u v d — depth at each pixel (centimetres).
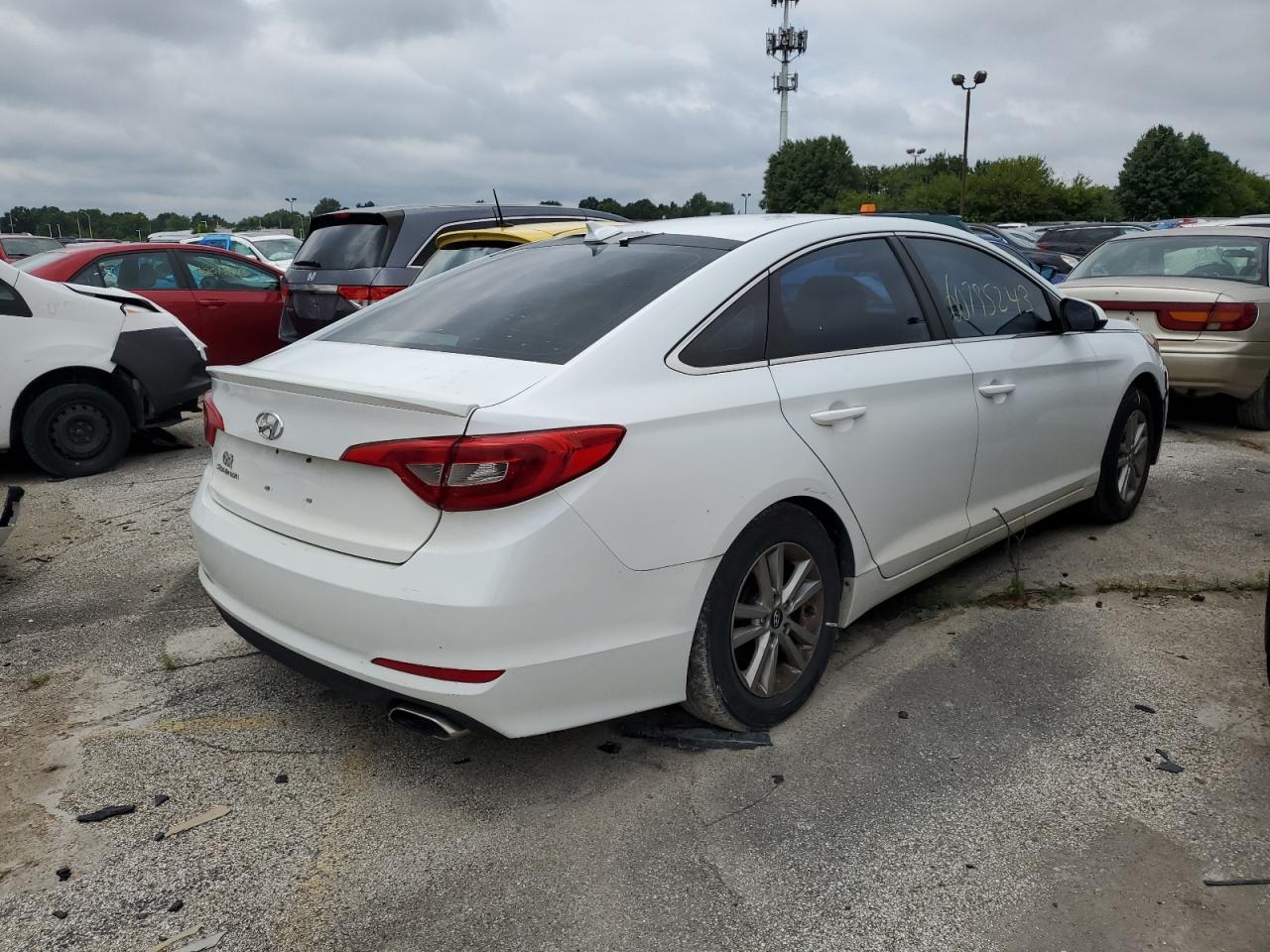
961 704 330
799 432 300
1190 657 361
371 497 254
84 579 461
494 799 282
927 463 356
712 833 264
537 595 242
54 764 303
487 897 242
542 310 297
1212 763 293
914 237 380
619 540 254
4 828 271
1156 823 266
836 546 332
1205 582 432
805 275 326
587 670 257
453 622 239
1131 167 7738
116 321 666
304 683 354
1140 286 749
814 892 242
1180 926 228
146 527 543
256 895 244
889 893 240
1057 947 223
